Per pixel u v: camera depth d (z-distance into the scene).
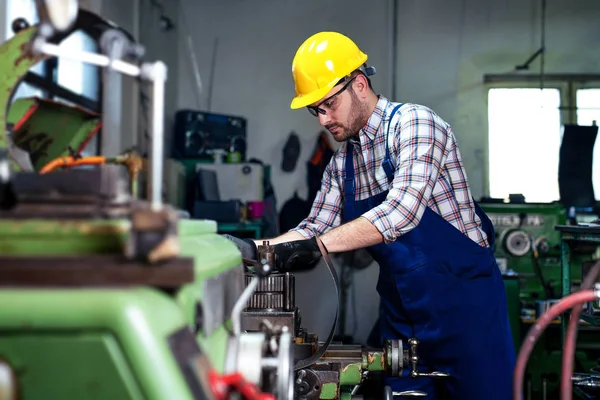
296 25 5.77
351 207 2.18
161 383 0.68
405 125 2.00
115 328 0.69
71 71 3.66
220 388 0.77
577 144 5.12
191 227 1.07
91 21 1.03
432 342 2.08
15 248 0.80
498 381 2.04
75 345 0.69
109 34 0.88
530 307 3.98
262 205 4.79
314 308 5.50
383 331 2.30
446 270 2.06
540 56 5.59
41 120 1.32
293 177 5.72
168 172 4.12
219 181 4.83
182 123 4.95
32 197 0.88
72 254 0.81
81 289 0.71
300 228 2.21
